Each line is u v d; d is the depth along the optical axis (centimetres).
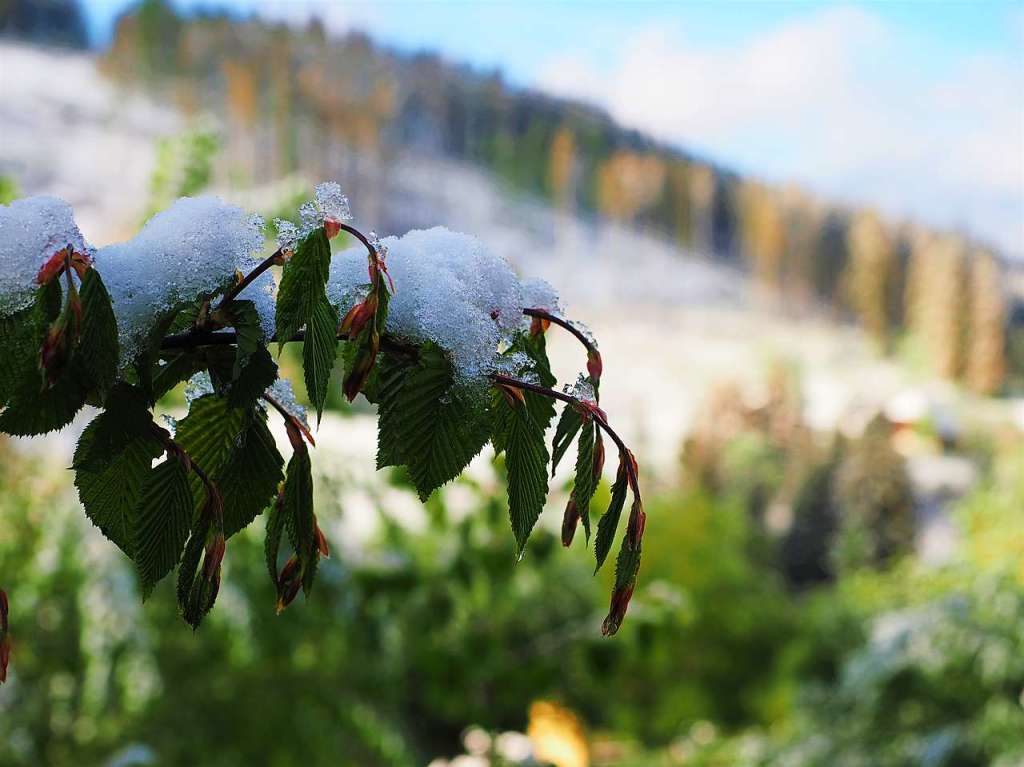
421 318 79
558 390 87
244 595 378
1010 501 1039
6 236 70
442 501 348
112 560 404
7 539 412
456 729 441
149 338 75
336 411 340
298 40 8969
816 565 3869
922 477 4584
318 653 410
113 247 77
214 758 418
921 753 791
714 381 6391
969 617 807
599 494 334
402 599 369
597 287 8162
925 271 7775
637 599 358
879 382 7100
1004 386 7331
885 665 830
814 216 9306
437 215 8431
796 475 4000
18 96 7069
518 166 9788
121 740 422
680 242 9588
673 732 1905
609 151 10425
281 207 289
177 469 72
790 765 889
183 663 417
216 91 8319
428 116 9969
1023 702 773
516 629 421
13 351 70
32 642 423
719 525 2133
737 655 1973
